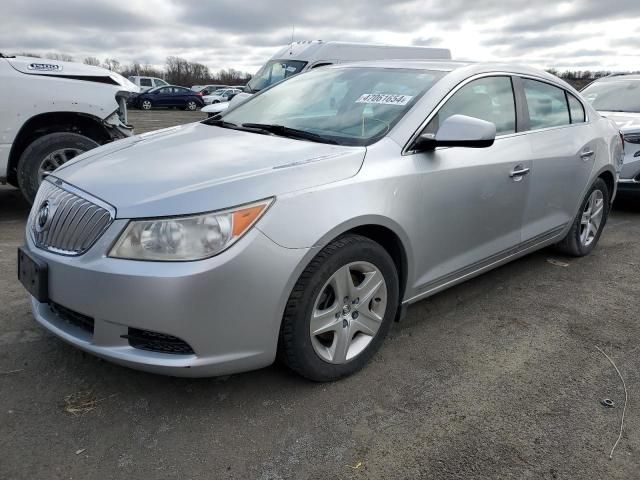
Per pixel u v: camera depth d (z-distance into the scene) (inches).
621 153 199.5
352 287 105.1
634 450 92.8
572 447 93.0
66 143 211.3
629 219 254.5
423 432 95.7
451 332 132.6
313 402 102.4
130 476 83.0
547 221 161.5
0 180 209.0
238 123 139.3
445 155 121.0
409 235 113.3
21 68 206.2
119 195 91.8
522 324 138.5
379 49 456.1
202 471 84.7
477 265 138.2
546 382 112.4
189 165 101.3
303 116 133.1
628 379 114.7
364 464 87.6
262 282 90.0
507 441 94.0
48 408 97.3
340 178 101.3
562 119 168.6
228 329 89.4
